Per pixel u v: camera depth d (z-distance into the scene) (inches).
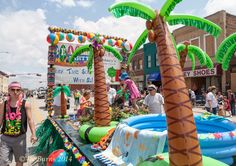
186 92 95.6
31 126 184.1
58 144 253.6
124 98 338.3
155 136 126.0
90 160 151.6
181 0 103.1
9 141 179.5
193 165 90.0
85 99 344.8
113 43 408.2
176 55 100.3
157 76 1131.9
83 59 401.7
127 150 142.9
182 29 1039.6
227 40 127.6
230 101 625.6
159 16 105.0
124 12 112.7
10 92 179.5
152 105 271.0
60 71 390.0
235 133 127.6
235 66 815.1
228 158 124.9
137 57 1362.0
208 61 189.5
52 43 376.5
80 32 390.0
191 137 91.4
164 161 103.6
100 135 188.4
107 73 412.8
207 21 117.7
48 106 384.8
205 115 189.8
